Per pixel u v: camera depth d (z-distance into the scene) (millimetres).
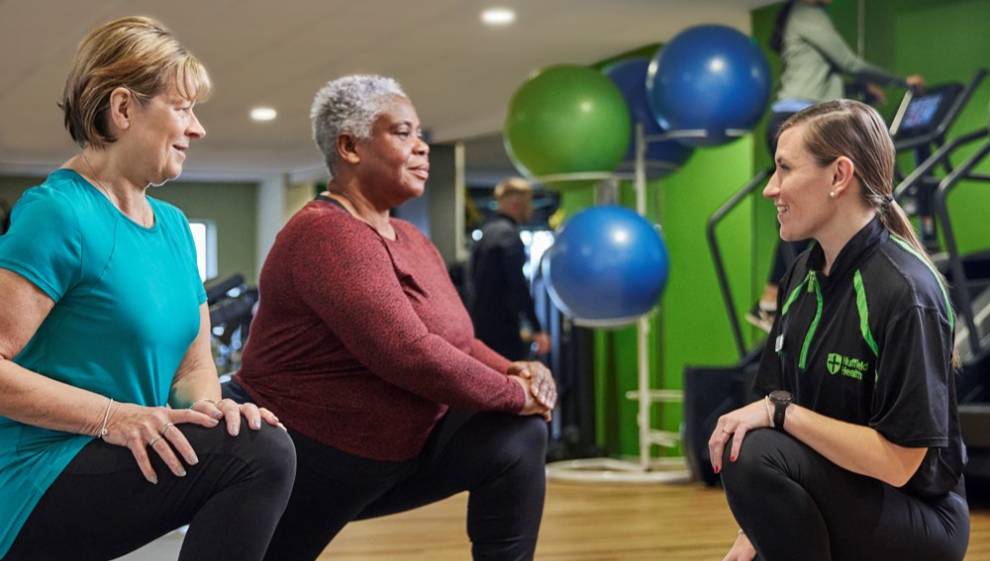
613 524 4398
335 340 2438
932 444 1947
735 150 6672
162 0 6203
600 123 5363
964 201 5410
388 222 2615
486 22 6637
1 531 1767
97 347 1831
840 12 5824
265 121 10078
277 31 6891
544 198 10711
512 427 2475
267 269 2463
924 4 5484
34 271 1749
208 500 1806
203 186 14125
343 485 2461
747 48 5281
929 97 5434
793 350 2176
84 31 6879
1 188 13375
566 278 5289
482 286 6195
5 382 1712
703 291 6871
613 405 7426
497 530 2490
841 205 2084
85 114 1855
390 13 6445
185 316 1948
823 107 2117
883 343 2008
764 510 2039
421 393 2381
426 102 9094
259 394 2471
